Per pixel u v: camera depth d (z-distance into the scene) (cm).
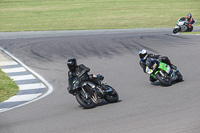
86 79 3222
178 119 2436
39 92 4328
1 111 3478
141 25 12750
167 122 2388
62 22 13875
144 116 2628
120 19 14450
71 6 18738
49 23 13650
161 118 2516
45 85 4681
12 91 4453
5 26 12950
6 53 7038
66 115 2975
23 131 2547
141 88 3912
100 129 2378
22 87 4628
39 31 11050
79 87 3189
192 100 3031
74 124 2603
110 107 3106
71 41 8388
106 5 18700
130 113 2778
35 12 17000
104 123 2538
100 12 16525
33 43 8244
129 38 8581
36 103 3688
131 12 16312
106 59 6081
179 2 18962
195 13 15575
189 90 3494
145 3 19012
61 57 6488
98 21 13988
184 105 2869
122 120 2572
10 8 18500
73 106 3378
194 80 3997
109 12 16475
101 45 7612
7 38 9438
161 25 12675
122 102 3281
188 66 4956
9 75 5278
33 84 4753
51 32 10719
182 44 7094
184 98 3153
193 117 2445
